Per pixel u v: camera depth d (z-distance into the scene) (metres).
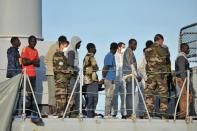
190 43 29.16
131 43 26.31
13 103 23.86
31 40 25.58
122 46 27.70
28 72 25.20
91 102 25.34
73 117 24.64
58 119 23.73
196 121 25.47
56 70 24.83
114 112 26.14
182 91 25.66
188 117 25.42
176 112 26.39
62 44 25.53
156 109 26.28
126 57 26.23
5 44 29.19
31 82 25.30
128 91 26.06
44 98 28.61
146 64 26.14
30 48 25.56
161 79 25.75
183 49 26.59
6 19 29.44
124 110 25.66
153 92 25.81
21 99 25.22
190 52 29.11
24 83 23.72
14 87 24.02
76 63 26.03
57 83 24.78
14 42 25.69
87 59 25.50
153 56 25.86
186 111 25.55
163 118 25.58
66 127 23.75
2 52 29.12
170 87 26.84
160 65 25.81
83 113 25.55
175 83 26.73
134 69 26.06
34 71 25.41
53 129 23.61
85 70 25.50
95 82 25.42
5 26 29.41
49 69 25.81
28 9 29.69
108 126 24.17
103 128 24.12
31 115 24.66
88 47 25.67
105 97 25.78
